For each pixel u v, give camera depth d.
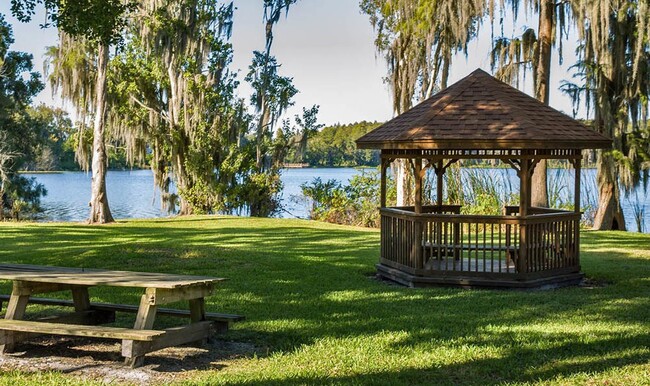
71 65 31.95
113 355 7.41
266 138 37.38
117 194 63.06
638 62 24.41
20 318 7.57
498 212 26.67
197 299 7.84
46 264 14.45
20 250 17.27
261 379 6.49
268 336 8.34
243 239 21.05
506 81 27.52
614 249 18.53
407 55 28.64
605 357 7.43
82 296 8.66
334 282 12.83
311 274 13.70
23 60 44.94
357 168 32.03
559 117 13.08
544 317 9.73
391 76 29.56
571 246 13.06
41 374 6.58
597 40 24.33
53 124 70.38
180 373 6.71
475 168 28.48
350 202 31.50
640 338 8.30
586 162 28.58
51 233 22.52
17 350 7.57
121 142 37.72
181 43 32.44
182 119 35.69
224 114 36.28
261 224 27.52
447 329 8.84
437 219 12.64
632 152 25.50
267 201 36.81
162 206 37.22
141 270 13.83
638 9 24.11
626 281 13.12
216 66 36.06
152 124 36.25
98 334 6.75
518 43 27.33
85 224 27.92
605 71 25.34
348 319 9.42
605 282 13.31
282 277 13.27
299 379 6.51
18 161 43.56
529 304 10.76
